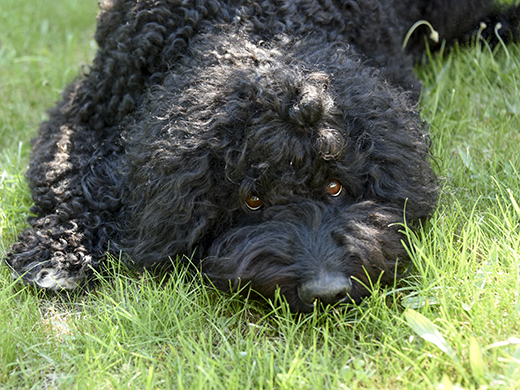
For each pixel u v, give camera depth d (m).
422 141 3.29
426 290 2.74
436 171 3.78
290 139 2.75
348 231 2.80
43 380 2.65
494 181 3.51
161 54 3.54
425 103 4.46
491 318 2.62
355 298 2.78
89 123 3.93
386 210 2.97
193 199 2.88
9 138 4.91
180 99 3.02
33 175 3.75
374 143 2.94
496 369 2.39
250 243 2.81
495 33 4.85
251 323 2.88
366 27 3.85
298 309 2.75
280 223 2.83
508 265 2.89
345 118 2.90
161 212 2.98
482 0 4.80
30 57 5.93
